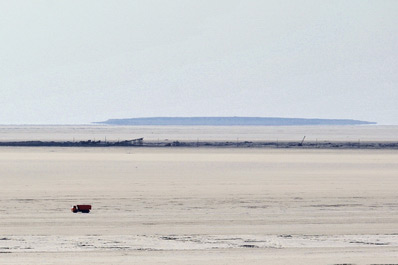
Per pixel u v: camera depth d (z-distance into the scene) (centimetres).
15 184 15638
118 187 15000
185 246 8269
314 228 9600
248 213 10994
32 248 8088
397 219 10412
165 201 12506
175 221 10150
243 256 7731
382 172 19588
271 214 10894
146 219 10325
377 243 8494
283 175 18400
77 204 12031
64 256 7681
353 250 8075
